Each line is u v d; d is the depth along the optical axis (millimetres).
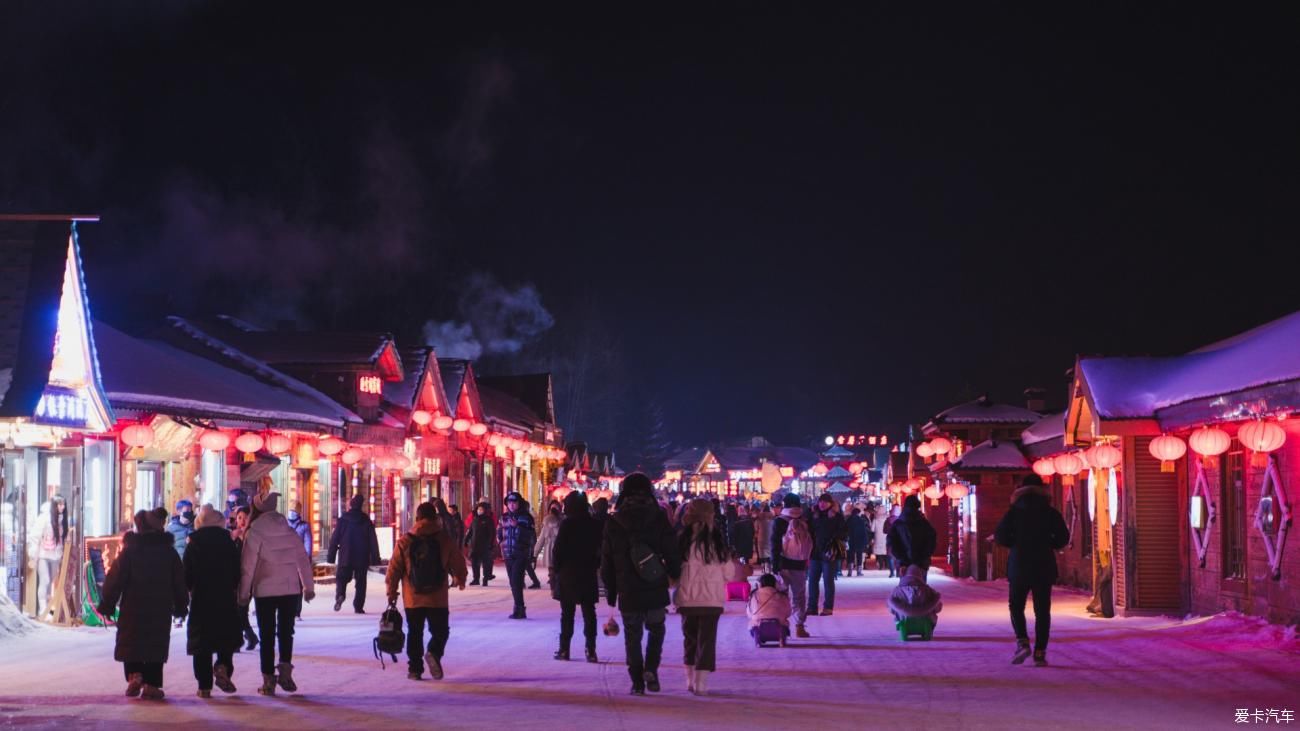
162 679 12820
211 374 29781
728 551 12484
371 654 16500
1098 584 22250
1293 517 16484
